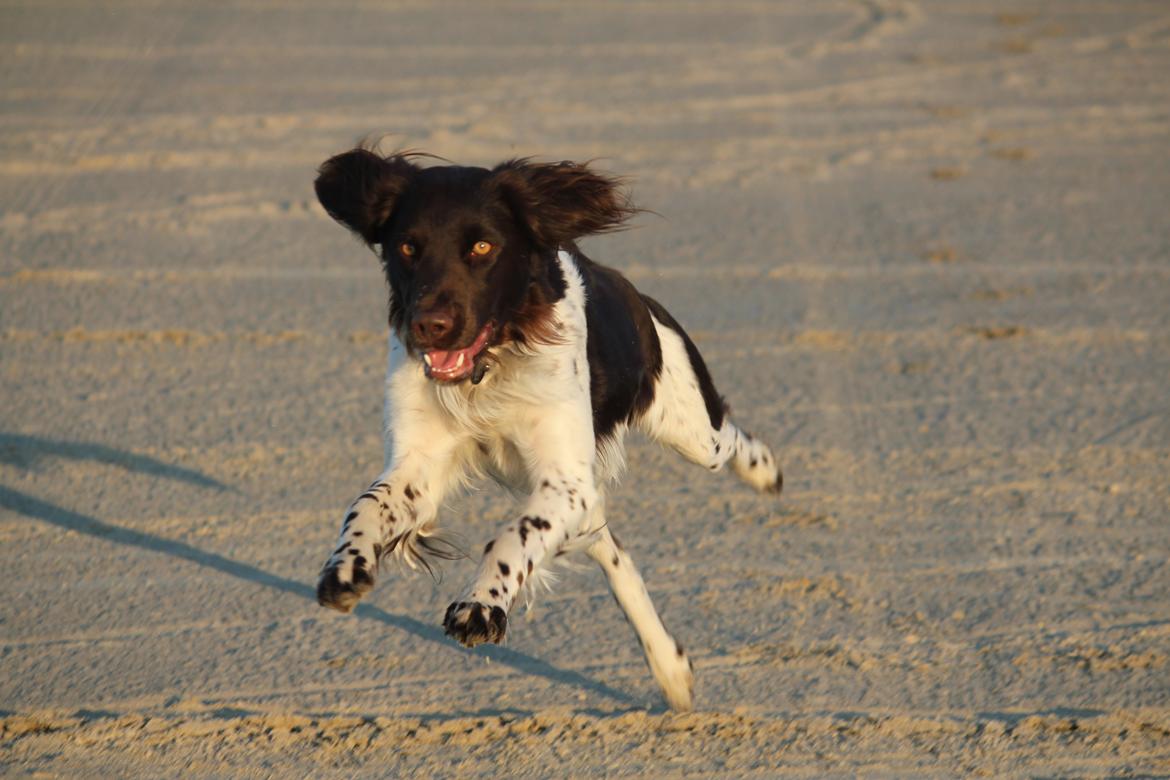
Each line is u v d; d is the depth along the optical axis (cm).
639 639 798
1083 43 3030
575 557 1005
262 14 3225
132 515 1061
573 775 724
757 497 1096
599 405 826
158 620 908
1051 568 973
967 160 2138
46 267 1627
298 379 1329
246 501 1085
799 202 1922
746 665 851
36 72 2617
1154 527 1034
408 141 2169
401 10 3309
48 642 877
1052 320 1483
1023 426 1220
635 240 1752
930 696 810
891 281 1611
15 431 1204
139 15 3161
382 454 1171
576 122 2311
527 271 779
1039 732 764
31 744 752
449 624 657
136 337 1424
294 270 1644
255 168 2050
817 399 1286
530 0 3469
